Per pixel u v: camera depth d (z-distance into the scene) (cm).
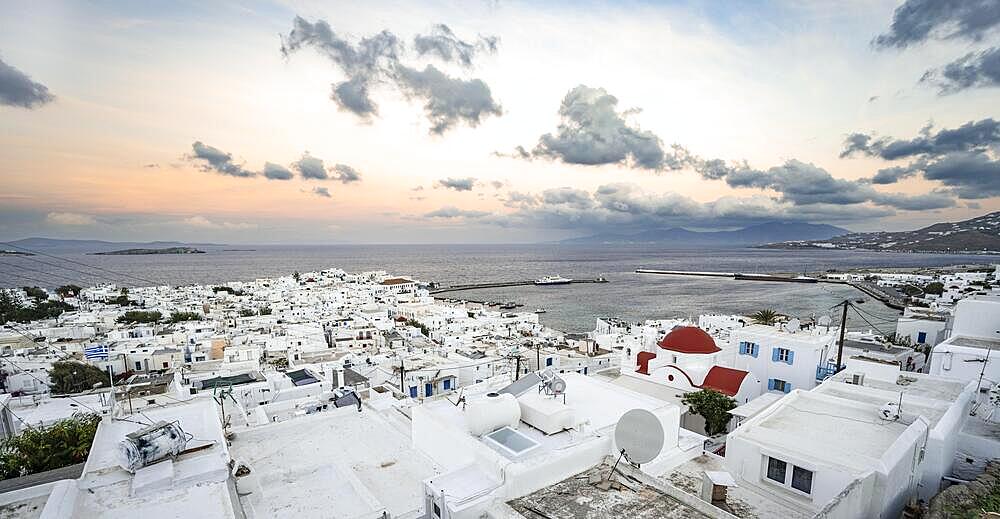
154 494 1082
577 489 962
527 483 953
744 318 7950
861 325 8681
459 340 7038
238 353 5662
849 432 1498
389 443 1684
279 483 1343
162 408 1608
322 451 1627
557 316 12925
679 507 892
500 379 4406
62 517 940
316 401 3391
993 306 2656
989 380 2181
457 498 990
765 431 1490
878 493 1164
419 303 12594
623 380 3275
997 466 1459
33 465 1664
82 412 2858
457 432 1384
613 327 8519
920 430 1401
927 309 5059
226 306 12062
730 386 2752
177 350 6144
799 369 2925
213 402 1675
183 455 1267
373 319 9144
